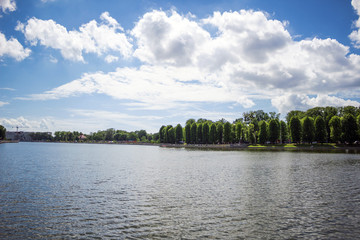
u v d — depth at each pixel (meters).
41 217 18.09
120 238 14.60
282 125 136.75
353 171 40.28
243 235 14.91
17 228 16.03
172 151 118.75
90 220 17.48
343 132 107.12
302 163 52.56
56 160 66.38
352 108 129.62
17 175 37.88
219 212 19.17
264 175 37.16
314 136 117.25
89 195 24.73
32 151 114.56
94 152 114.69
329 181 31.80
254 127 148.38
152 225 16.56
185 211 19.45
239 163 54.91
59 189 27.55
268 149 116.38
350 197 23.61
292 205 20.97
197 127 174.12
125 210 19.72
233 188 27.89
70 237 14.73
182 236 14.84
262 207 20.41
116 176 37.25
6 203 21.70
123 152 115.44
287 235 14.91
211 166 50.00
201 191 26.42
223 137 156.12
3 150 120.75
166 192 26.00
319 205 20.94
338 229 15.77
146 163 58.22
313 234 15.03
